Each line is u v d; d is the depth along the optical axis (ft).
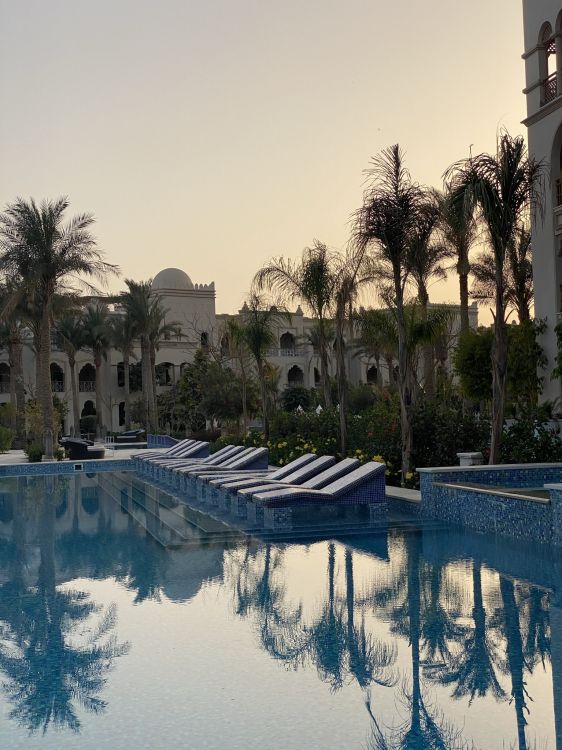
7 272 87.30
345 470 38.47
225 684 14.01
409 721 12.11
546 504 28.19
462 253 78.13
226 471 52.39
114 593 21.95
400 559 26.08
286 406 164.35
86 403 182.80
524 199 37.29
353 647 16.07
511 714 12.30
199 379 129.59
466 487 33.40
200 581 23.34
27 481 70.03
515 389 66.03
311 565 25.41
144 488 58.49
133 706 13.05
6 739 11.80
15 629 18.15
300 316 195.52
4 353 171.53
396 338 57.93
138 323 142.92
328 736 11.59
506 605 19.29
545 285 65.72
